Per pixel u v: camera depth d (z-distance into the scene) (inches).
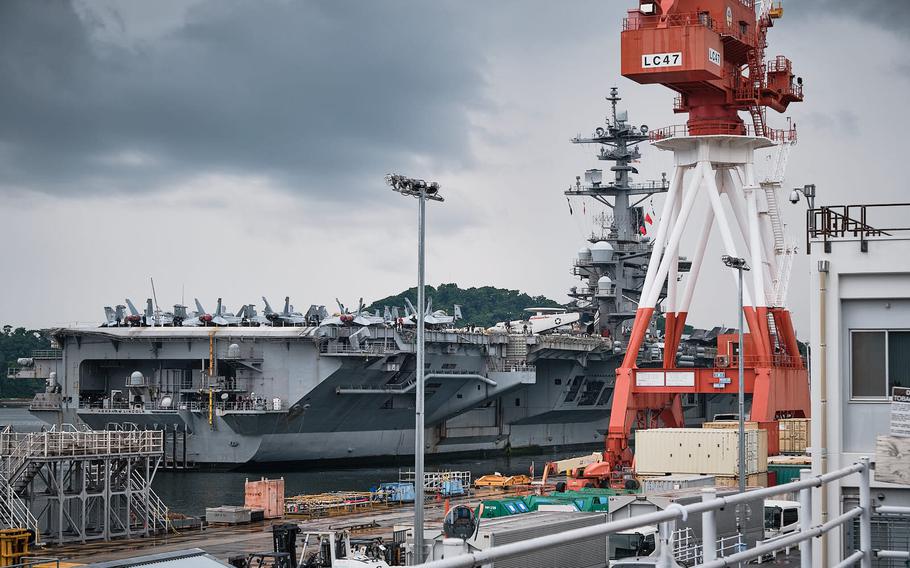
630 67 2689.5
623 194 4842.5
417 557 1144.8
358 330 3462.1
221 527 2231.8
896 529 813.9
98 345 3784.5
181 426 3671.3
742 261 1704.0
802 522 480.7
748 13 2903.5
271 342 3580.2
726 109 2930.6
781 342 3058.6
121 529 2187.5
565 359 4554.6
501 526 1107.9
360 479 3444.9
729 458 2146.9
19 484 2092.8
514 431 4778.5
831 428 850.8
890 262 837.2
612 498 1337.4
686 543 1269.7
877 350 850.8
